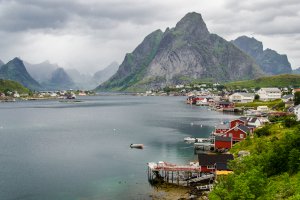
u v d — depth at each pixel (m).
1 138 162.00
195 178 94.94
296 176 69.38
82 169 108.75
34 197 84.88
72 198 84.25
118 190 89.81
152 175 101.69
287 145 78.94
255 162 79.19
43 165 113.19
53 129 192.75
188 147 142.00
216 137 134.00
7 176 101.00
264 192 55.91
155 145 146.50
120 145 146.38
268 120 174.88
